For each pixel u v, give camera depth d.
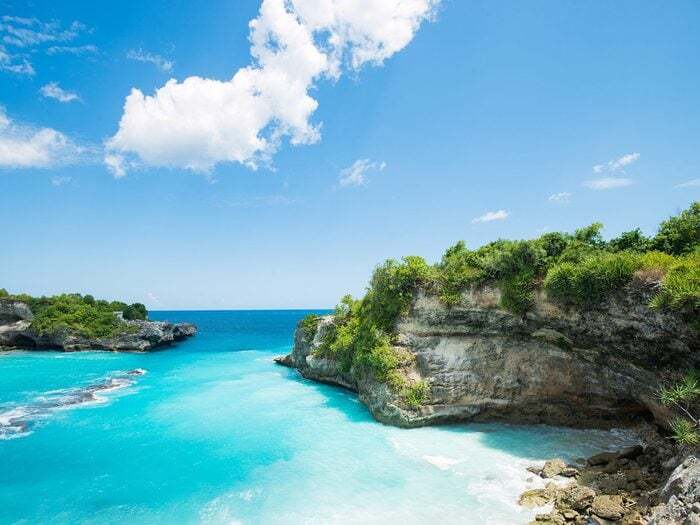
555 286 22.80
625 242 25.41
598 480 18.42
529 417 27.75
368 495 18.44
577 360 25.20
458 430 26.92
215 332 129.75
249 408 33.75
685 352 18.27
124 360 62.47
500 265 26.28
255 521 16.58
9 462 22.88
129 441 26.05
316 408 33.62
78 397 37.56
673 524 12.80
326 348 44.69
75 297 83.19
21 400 36.69
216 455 23.58
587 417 26.64
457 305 28.94
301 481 20.00
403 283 32.69
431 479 19.84
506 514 16.55
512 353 27.81
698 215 23.38
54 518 17.08
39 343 70.44
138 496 18.84
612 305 20.77
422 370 29.95
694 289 16.48
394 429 27.66
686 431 16.72
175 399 37.03
